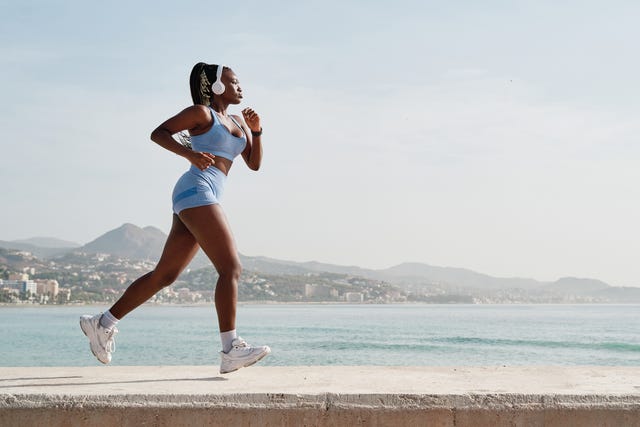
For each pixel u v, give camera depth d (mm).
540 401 3387
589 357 33719
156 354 33844
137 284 4680
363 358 31938
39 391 3455
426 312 161250
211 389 3543
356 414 3350
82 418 3336
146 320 96125
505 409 3367
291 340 47281
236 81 4840
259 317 112625
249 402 3348
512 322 89562
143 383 3891
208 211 4387
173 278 4672
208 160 4363
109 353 4762
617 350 38531
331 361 29938
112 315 4719
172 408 3332
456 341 46969
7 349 37250
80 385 3783
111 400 3348
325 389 3541
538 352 36875
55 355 32906
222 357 4371
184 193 4410
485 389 3586
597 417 3385
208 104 4746
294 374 4434
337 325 77125
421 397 3371
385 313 147625
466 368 4871
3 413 3334
